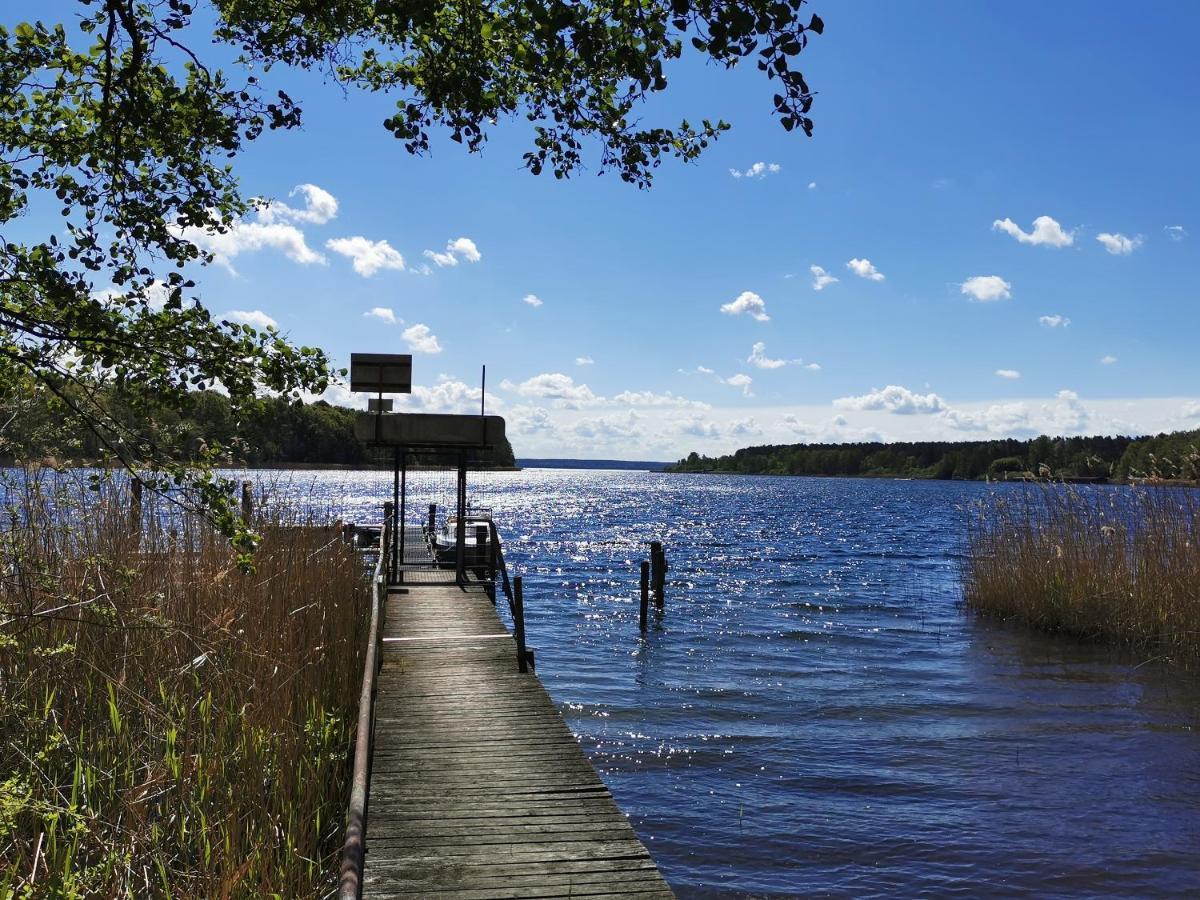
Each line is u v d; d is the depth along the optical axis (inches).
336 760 259.4
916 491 5748.0
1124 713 454.9
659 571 871.1
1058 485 714.2
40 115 185.2
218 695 243.0
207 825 195.6
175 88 186.4
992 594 743.7
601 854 207.9
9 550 208.4
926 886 269.1
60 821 184.2
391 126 212.4
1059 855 289.4
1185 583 568.1
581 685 547.5
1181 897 261.4
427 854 207.8
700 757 399.5
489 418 598.5
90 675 225.3
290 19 207.9
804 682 549.3
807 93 153.5
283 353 190.7
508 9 192.9
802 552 1590.8
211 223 193.0
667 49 177.6
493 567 585.3
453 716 320.5
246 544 188.5
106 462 190.9
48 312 178.1
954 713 465.7
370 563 674.8
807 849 297.0
